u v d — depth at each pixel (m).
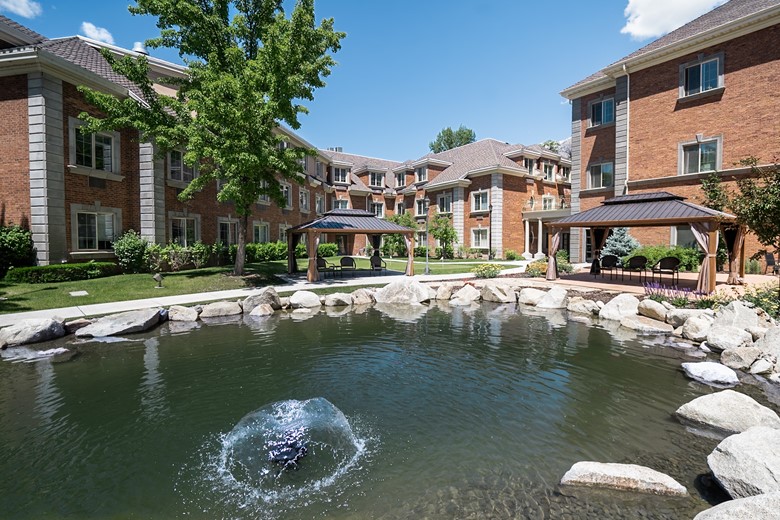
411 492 3.94
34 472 4.32
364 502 3.79
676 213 13.85
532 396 6.32
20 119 15.22
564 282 17.39
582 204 25.42
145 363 8.01
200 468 4.39
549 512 3.62
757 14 16.86
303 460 4.52
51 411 5.83
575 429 5.24
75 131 16.45
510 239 35.41
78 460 4.56
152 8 16.23
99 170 17.19
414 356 8.45
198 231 22.59
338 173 44.28
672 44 19.56
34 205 15.19
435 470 4.32
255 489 4.01
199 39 17.25
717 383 6.90
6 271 14.74
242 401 6.16
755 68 17.52
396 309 14.05
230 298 14.10
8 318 10.62
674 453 4.66
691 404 5.54
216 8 17.72
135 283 15.72
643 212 15.04
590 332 10.61
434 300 15.98
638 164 21.70
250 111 15.01
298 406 5.94
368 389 6.63
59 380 7.09
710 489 3.97
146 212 19.22
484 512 3.62
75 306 12.36
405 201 45.88
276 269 22.98
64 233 15.91
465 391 6.54
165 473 4.29
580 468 4.11
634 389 6.62
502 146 41.03
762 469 3.64
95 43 22.19
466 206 37.62
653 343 9.51
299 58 16.42
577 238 25.73
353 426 5.33
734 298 11.51
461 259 35.38
